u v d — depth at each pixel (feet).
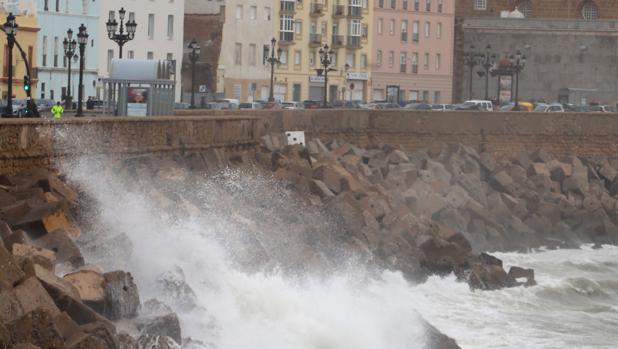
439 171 440.45
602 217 444.14
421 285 310.24
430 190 409.90
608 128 527.40
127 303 195.52
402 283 303.89
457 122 497.05
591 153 525.75
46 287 183.62
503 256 388.78
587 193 474.90
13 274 182.80
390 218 347.36
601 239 436.35
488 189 452.76
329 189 359.25
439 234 346.13
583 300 326.44
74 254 209.46
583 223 439.22
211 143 343.46
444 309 293.43
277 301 237.25
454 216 390.63
